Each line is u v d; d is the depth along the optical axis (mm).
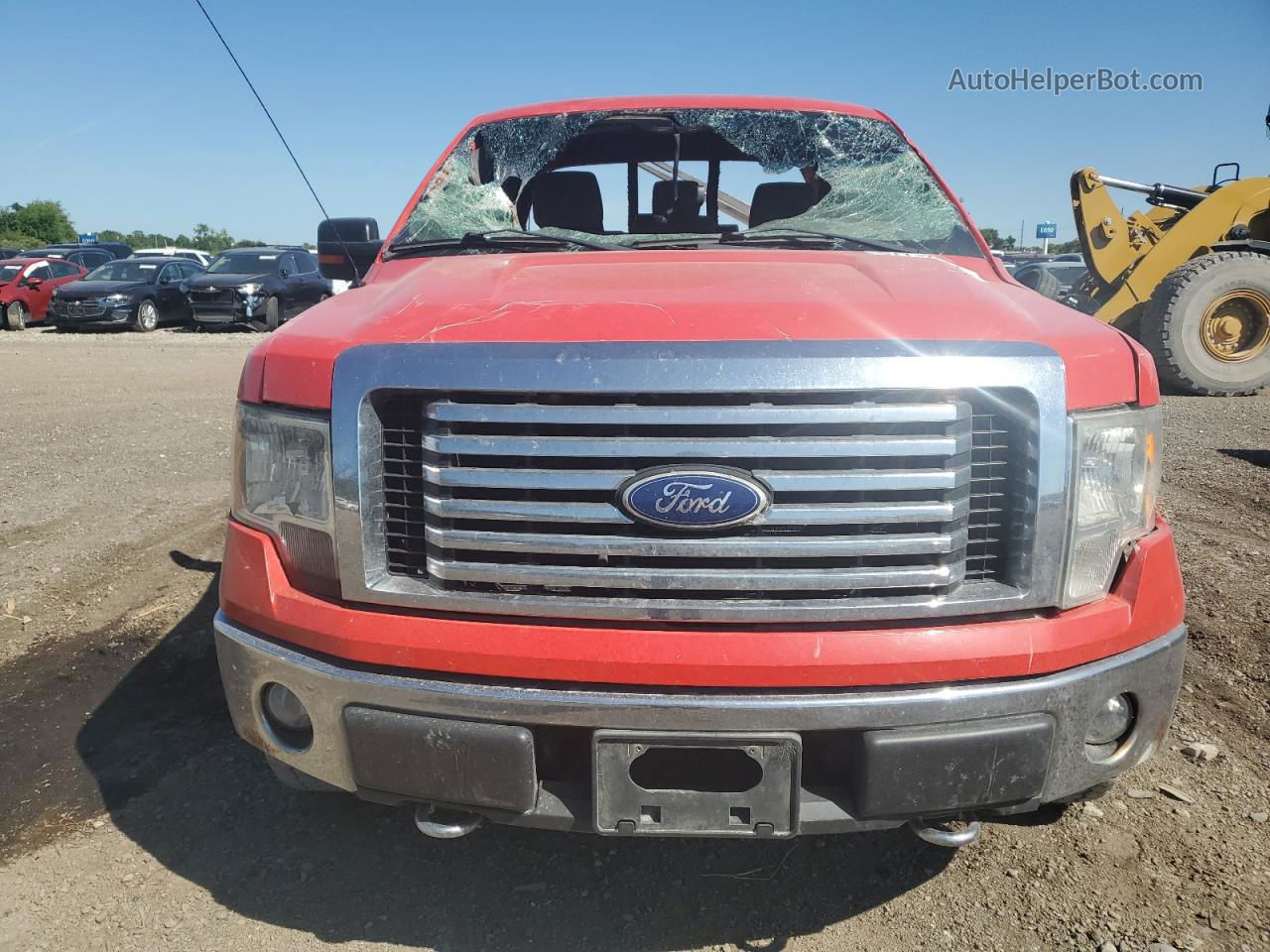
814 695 1877
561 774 2023
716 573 1901
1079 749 1994
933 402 1892
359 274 3457
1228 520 5309
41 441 7879
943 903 2393
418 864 2574
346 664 2021
